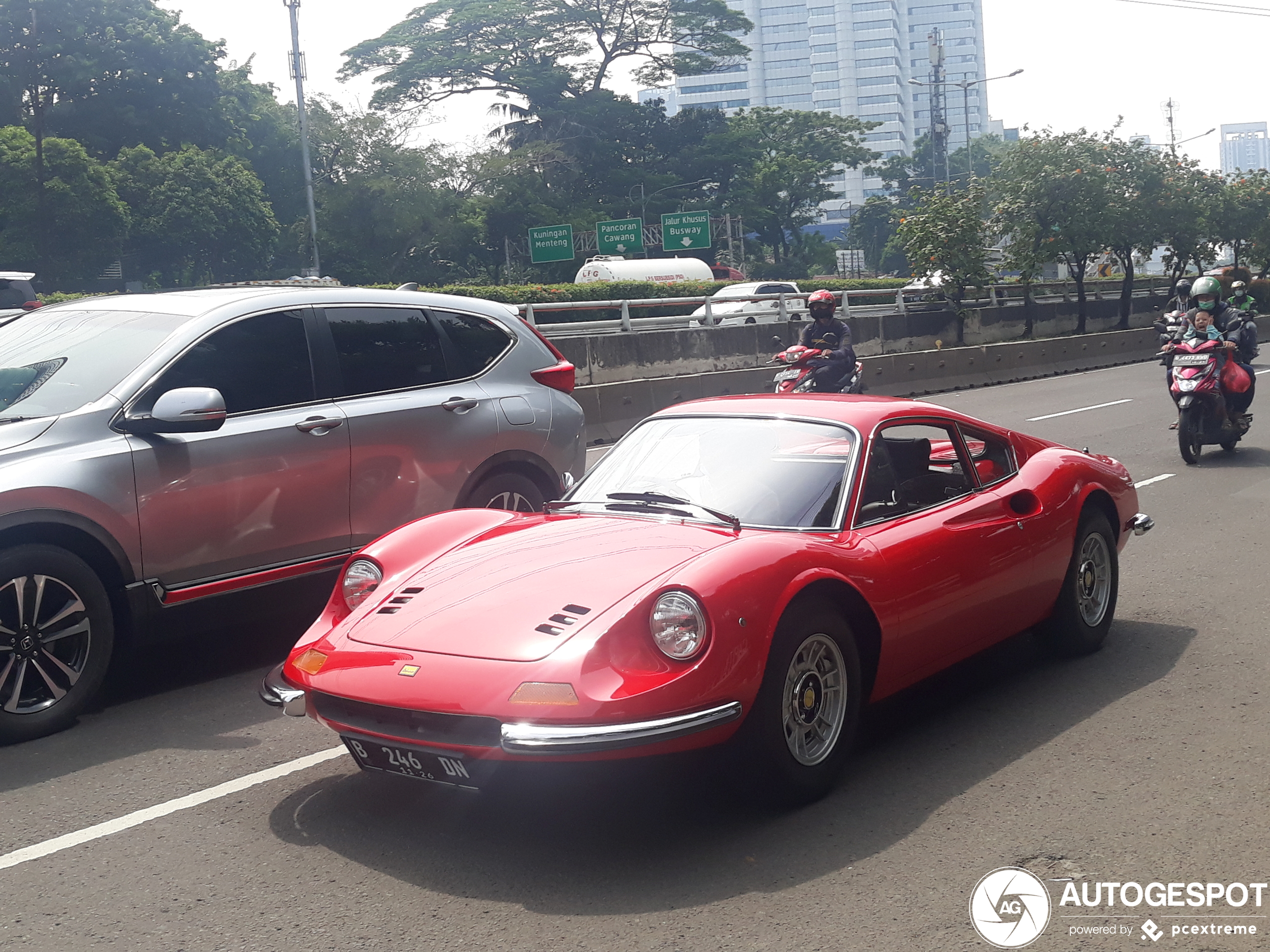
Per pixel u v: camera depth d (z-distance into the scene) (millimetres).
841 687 4059
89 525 5133
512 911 3316
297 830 3951
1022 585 5059
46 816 4156
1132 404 18250
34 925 3348
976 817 3881
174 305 6043
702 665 3525
